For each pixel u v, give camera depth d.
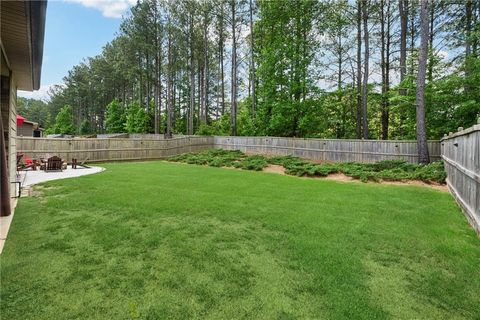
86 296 2.45
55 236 3.82
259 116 19.78
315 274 2.90
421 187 8.12
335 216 4.97
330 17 17.61
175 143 18.62
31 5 2.52
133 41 28.50
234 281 2.74
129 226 4.27
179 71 30.67
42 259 3.12
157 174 9.95
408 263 3.18
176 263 3.10
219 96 36.81
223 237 3.90
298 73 17.55
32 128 25.17
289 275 2.88
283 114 17.88
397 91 13.88
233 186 7.80
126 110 39.31
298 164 12.01
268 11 18.11
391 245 3.68
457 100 11.45
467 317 2.26
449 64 12.75
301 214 5.06
